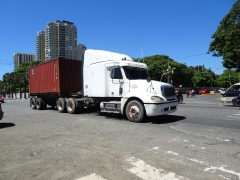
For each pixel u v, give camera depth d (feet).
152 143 19.01
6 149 18.25
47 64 49.83
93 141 20.11
